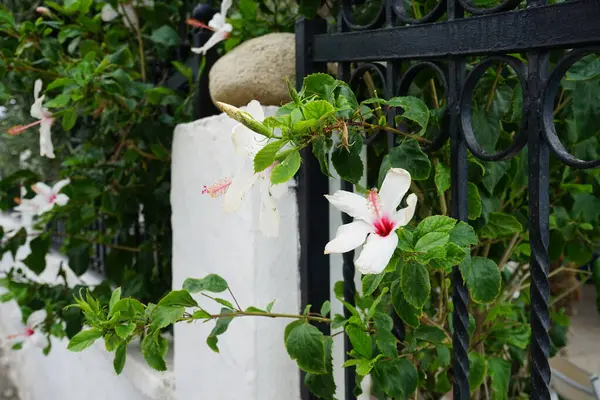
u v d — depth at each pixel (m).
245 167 0.99
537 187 0.92
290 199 1.46
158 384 1.88
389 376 1.10
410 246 0.92
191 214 1.75
